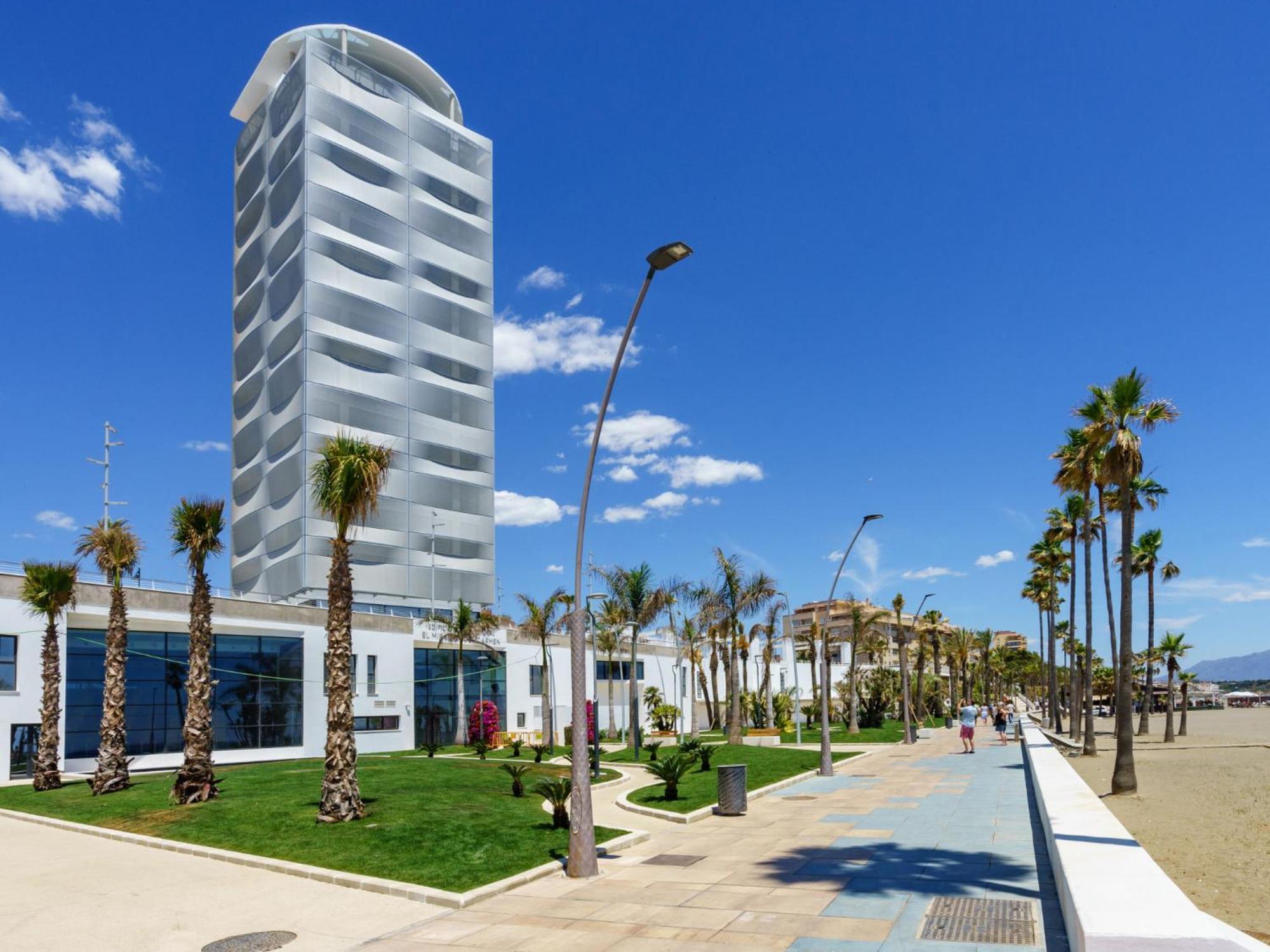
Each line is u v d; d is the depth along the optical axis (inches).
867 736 2317.9
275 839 719.7
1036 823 718.5
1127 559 1093.1
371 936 470.0
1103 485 1494.8
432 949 439.5
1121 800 1024.2
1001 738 1791.3
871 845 649.6
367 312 3112.7
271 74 3503.9
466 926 480.4
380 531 3036.4
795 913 462.9
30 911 549.0
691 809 882.1
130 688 1701.5
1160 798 1032.8
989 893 480.1
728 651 2657.5
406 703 2246.6
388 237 3221.0
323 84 3147.1
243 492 3316.9
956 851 607.2
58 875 655.1
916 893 489.7
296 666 1984.5
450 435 3294.8
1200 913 300.5
